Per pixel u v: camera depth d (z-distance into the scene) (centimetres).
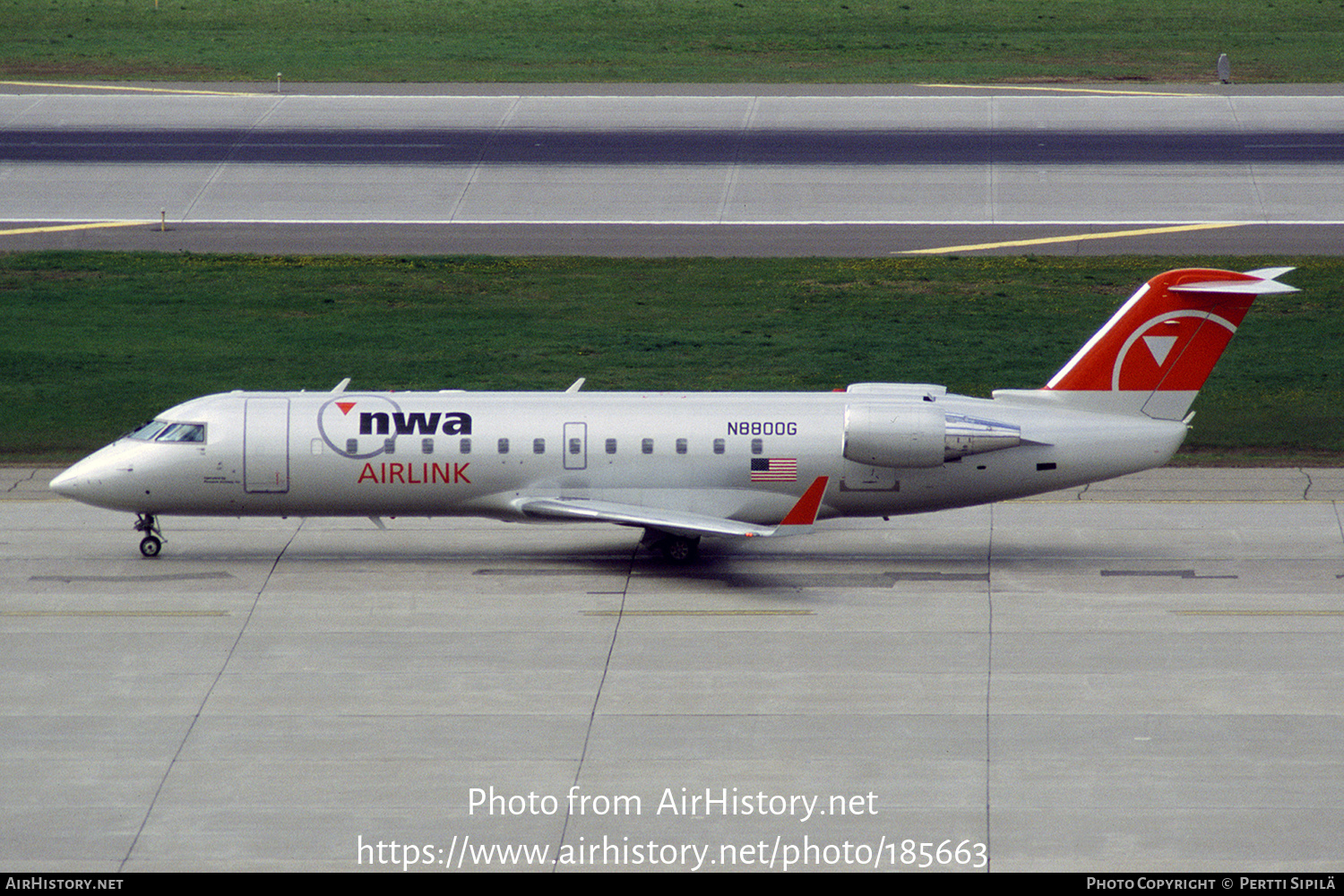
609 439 15488
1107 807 11038
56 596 14988
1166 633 14062
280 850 10512
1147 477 19088
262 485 15525
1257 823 10812
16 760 11719
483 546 16575
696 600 14925
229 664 13425
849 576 15638
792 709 12556
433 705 12631
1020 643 13862
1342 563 15912
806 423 15538
